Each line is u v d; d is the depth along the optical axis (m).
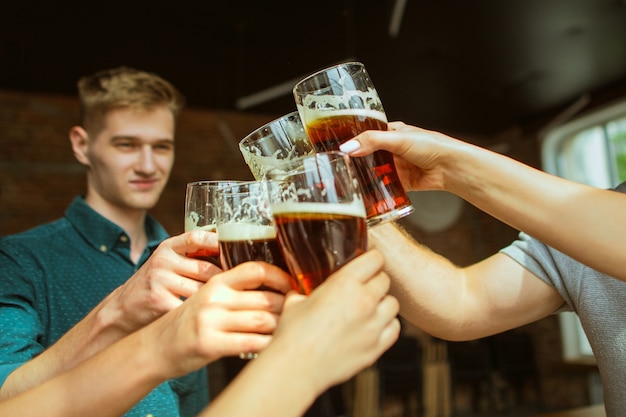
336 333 0.52
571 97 5.09
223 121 5.20
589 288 0.98
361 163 0.78
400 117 5.40
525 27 3.74
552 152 5.62
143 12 3.25
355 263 0.57
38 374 0.79
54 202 4.50
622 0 3.44
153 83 1.41
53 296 1.20
